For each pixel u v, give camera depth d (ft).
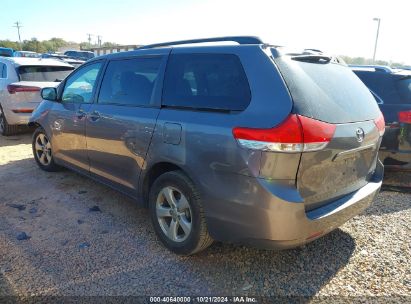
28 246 10.51
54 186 15.56
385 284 9.06
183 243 9.79
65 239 10.98
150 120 10.30
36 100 24.43
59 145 15.52
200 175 8.85
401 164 14.78
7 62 25.49
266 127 7.68
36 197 14.30
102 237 11.16
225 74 8.96
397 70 16.12
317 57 9.19
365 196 9.60
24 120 24.34
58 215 12.67
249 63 8.55
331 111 8.34
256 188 7.84
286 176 7.73
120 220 12.37
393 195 15.05
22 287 8.66
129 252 10.30
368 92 10.43
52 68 26.53
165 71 10.46
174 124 9.50
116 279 9.05
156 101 10.44
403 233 11.66
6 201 13.85
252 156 7.82
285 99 7.79
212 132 8.55
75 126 13.92
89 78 13.75
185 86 9.82
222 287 8.85
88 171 13.85
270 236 7.98
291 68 8.31
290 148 7.54
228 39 10.16
